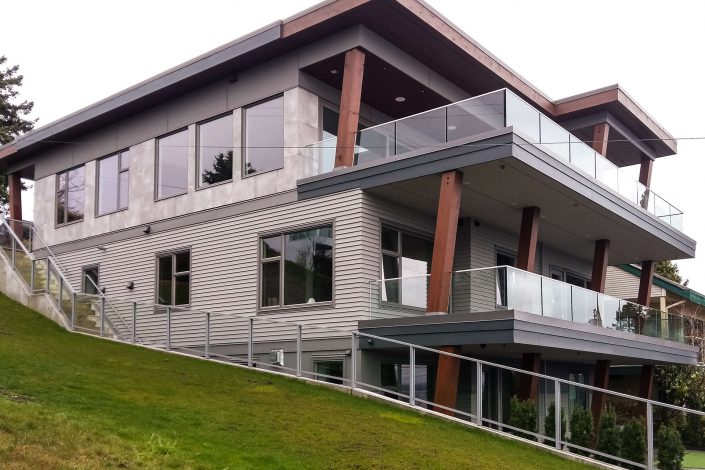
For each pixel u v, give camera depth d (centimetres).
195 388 1233
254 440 941
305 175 1725
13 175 2639
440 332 1471
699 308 3478
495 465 1028
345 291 1606
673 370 2722
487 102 1487
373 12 1575
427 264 1827
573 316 1712
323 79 1800
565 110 2166
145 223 2083
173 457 788
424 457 996
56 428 785
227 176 1889
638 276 3297
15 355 1252
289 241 1739
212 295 1873
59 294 1880
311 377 1592
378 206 1667
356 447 993
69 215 2377
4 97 4516
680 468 1262
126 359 1446
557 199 1730
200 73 1872
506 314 1418
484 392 1836
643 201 2088
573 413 1449
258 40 1730
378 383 1584
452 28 1702
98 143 2277
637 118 2233
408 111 2014
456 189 1495
